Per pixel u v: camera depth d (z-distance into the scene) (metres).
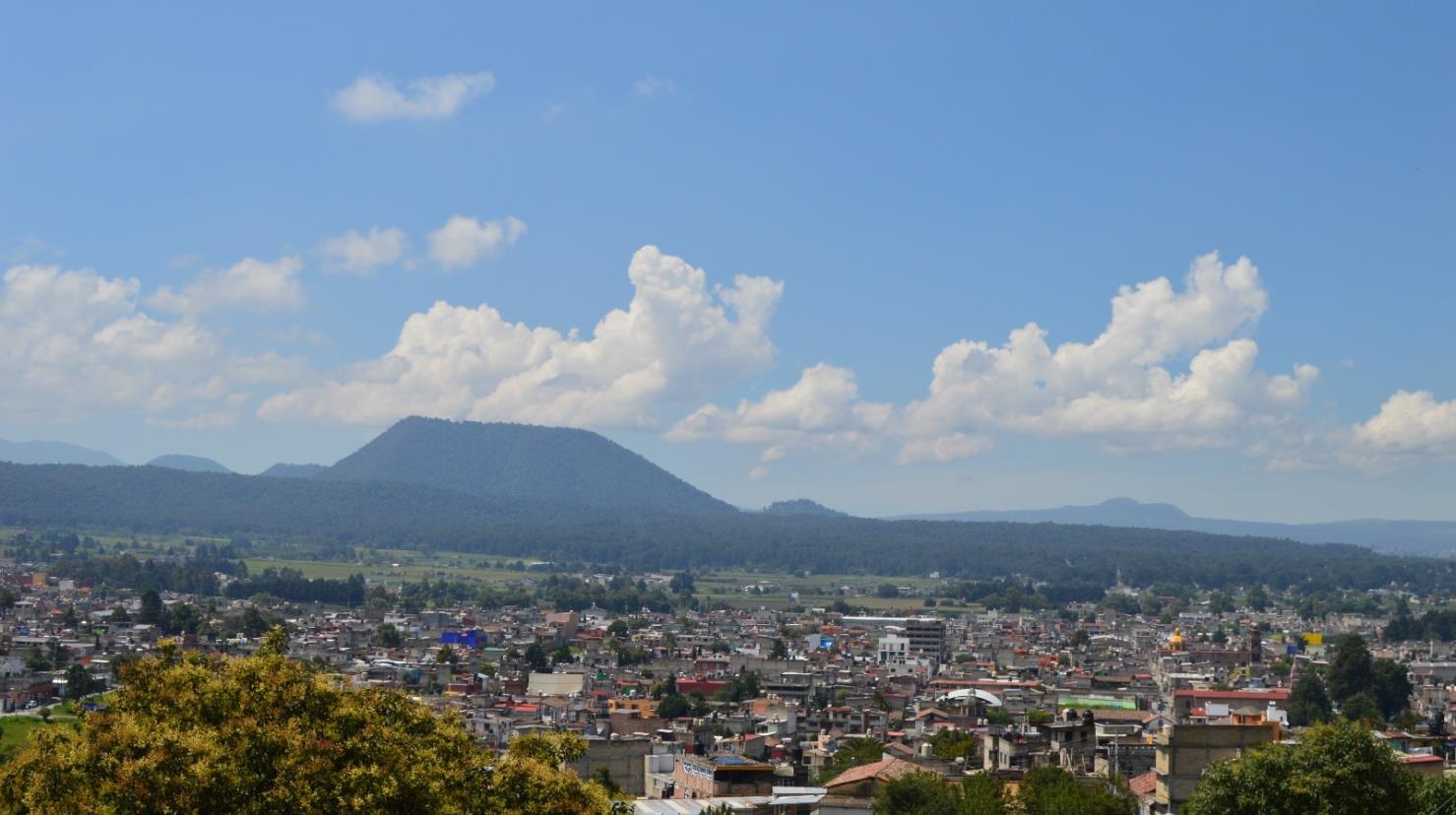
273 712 122.75
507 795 133.25
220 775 112.75
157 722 119.31
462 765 133.25
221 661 131.88
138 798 110.69
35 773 113.88
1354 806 173.62
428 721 136.62
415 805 118.88
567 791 135.12
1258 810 176.50
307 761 116.06
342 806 114.44
